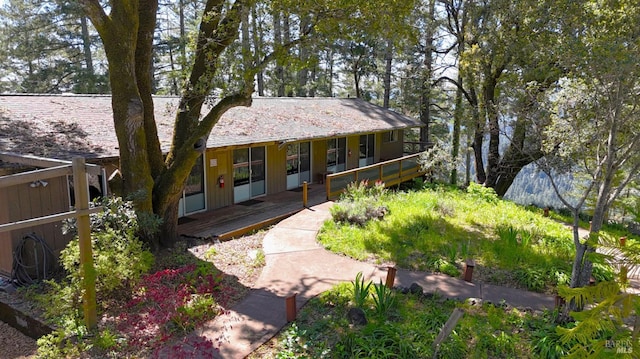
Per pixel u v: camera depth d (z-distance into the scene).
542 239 9.74
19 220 7.10
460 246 9.06
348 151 18.12
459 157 21.00
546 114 6.85
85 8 7.01
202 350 5.07
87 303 5.48
